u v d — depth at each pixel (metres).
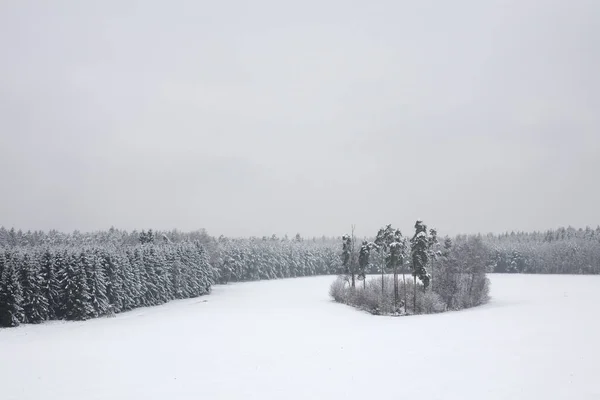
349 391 26.09
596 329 46.50
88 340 48.72
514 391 25.12
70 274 72.12
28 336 54.16
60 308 71.62
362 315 71.75
